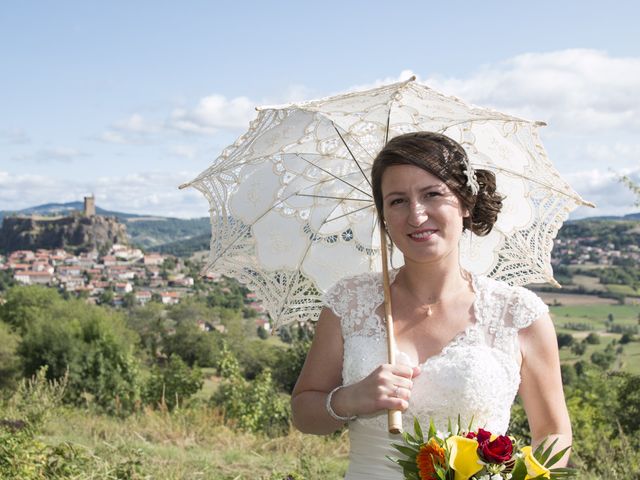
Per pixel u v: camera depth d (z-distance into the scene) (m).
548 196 3.02
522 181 3.03
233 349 45.94
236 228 3.17
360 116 2.70
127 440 8.38
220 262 3.18
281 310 3.14
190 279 158.88
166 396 18.02
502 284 2.43
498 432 2.25
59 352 40.91
